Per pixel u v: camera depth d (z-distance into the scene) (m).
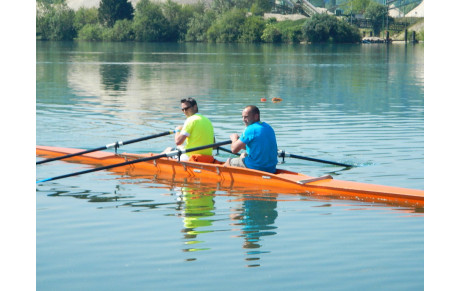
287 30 81.88
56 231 7.28
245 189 9.34
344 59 46.47
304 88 25.12
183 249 6.64
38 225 7.51
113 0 91.50
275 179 9.43
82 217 7.85
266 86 25.95
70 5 110.25
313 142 12.90
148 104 19.75
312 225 7.49
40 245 6.80
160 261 6.30
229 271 6.02
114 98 21.44
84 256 6.47
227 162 10.10
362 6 111.62
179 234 7.15
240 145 9.77
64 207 8.31
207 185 9.62
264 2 96.25
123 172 10.62
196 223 7.58
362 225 7.47
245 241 6.88
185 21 88.31
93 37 88.94
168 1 88.62
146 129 14.87
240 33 82.94
